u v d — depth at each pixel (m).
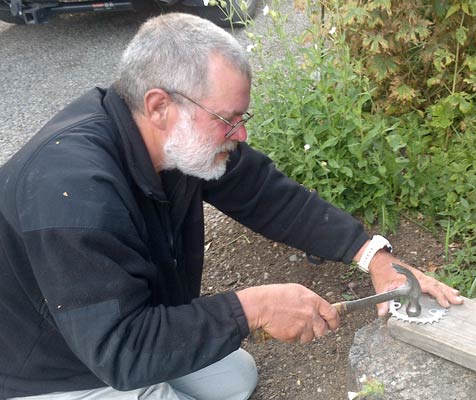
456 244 2.71
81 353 1.63
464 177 2.82
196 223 2.12
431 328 1.94
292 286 1.79
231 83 1.69
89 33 6.40
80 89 5.26
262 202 2.21
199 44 1.66
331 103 2.82
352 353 2.07
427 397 1.87
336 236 2.16
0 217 1.66
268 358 2.49
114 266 1.59
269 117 2.93
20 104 5.20
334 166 2.68
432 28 3.09
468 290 2.43
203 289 2.82
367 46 3.06
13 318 1.78
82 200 1.57
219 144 1.78
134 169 1.77
